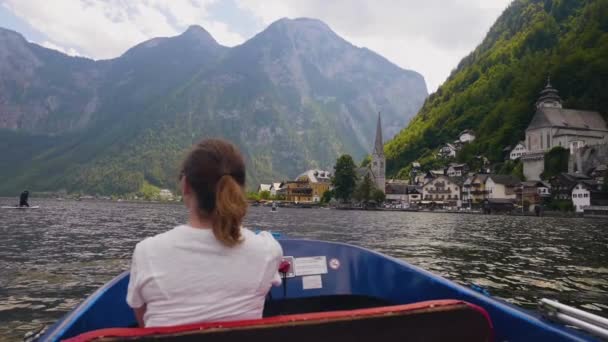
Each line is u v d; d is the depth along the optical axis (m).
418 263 12.98
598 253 16.33
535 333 2.59
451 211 103.12
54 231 22.97
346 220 46.38
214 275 1.94
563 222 51.88
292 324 1.89
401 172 168.75
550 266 12.77
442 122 180.88
